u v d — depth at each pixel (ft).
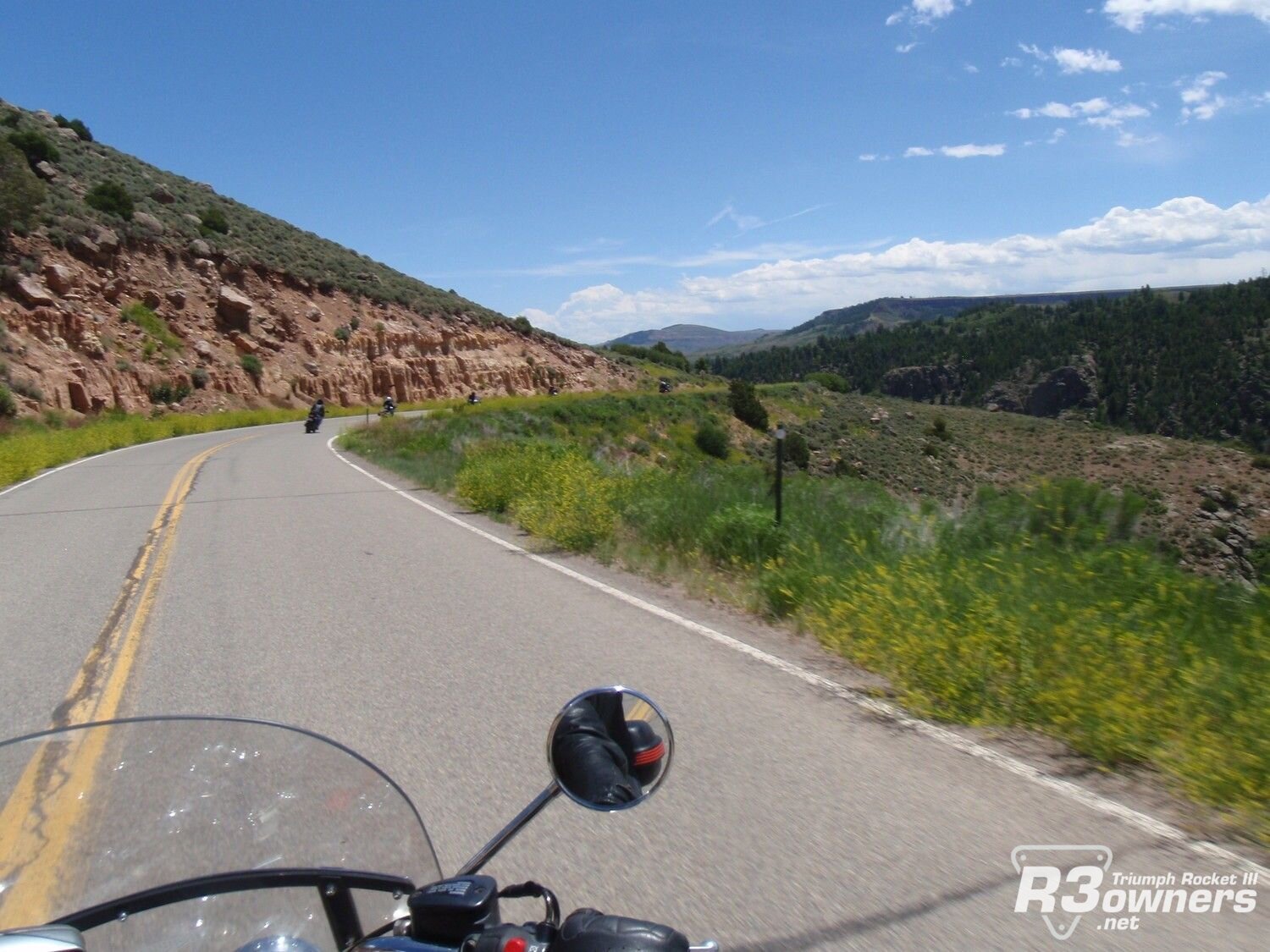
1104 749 17.30
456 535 45.34
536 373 288.10
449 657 24.50
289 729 9.59
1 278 162.61
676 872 13.32
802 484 44.96
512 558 39.17
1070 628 20.88
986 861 13.64
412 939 7.44
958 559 27.86
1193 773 15.87
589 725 9.09
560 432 147.02
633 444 166.50
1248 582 27.02
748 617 28.73
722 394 220.23
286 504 57.82
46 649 26.16
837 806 15.44
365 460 92.12
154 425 140.67
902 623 22.71
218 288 216.74
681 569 34.99
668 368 382.42
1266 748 16.01
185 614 29.91
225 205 276.62
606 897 12.66
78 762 8.82
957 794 15.96
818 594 27.66
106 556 40.83
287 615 29.37
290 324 228.63
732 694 21.31
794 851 13.89
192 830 8.38
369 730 19.19
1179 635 21.18
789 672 22.89
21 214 179.01
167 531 47.42
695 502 40.16
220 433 153.48
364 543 42.88
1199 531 41.45
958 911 12.27
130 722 9.41
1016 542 30.09
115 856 8.02
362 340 243.19
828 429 218.18
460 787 16.31
